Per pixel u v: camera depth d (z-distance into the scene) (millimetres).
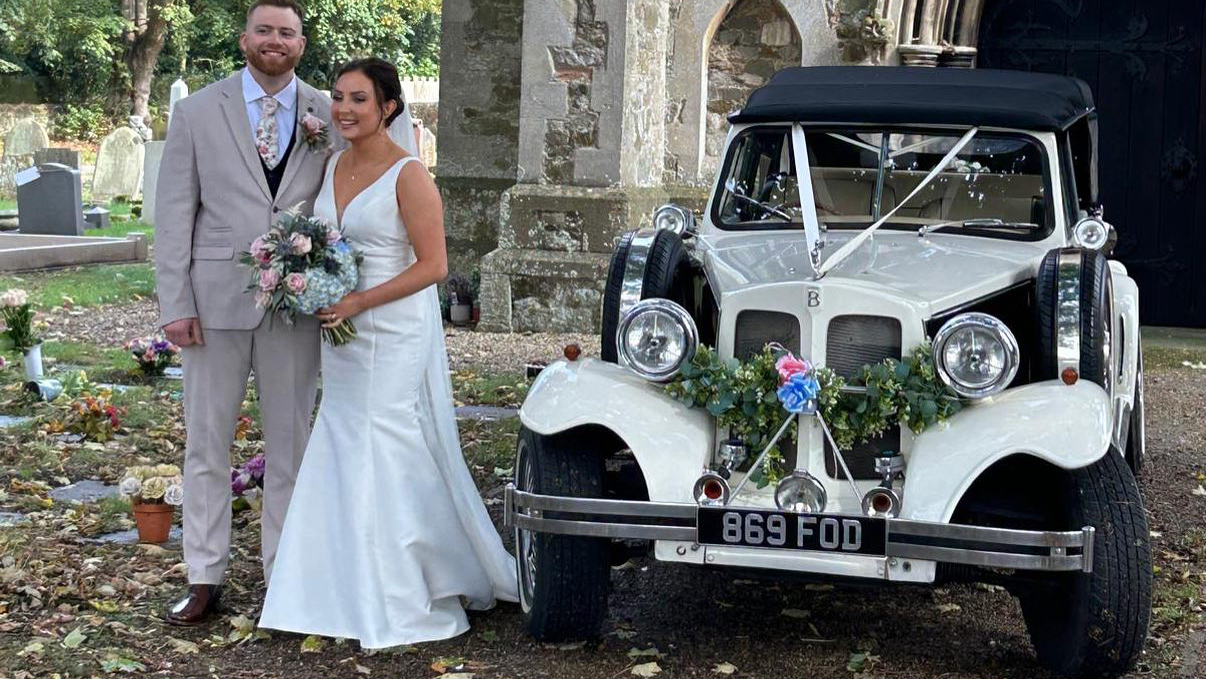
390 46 36906
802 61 12062
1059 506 4402
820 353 4586
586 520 4426
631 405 4535
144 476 5730
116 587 5121
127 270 14812
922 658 4680
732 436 4676
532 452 4664
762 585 5520
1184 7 12398
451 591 4781
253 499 6234
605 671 4488
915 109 5539
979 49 12758
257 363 4805
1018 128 5480
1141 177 12711
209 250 4734
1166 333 12477
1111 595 4168
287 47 4711
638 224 11789
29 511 6219
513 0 12961
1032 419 4277
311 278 4422
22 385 8719
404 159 4664
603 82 11500
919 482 4277
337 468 4625
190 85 37469
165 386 9148
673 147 12523
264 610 4602
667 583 5527
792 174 5754
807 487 4305
